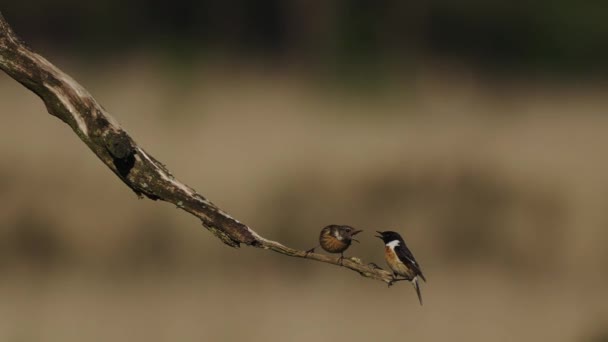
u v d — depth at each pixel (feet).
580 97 86.43
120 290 44.21
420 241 50.80
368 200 51.88
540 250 49.98
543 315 42.73
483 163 52.95
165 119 56.39
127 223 48.21
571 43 126.72
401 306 43.50
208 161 51.70
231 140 53.83
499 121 63.36
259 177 51.26
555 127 62.13
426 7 123.54
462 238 51.01
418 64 108.99
